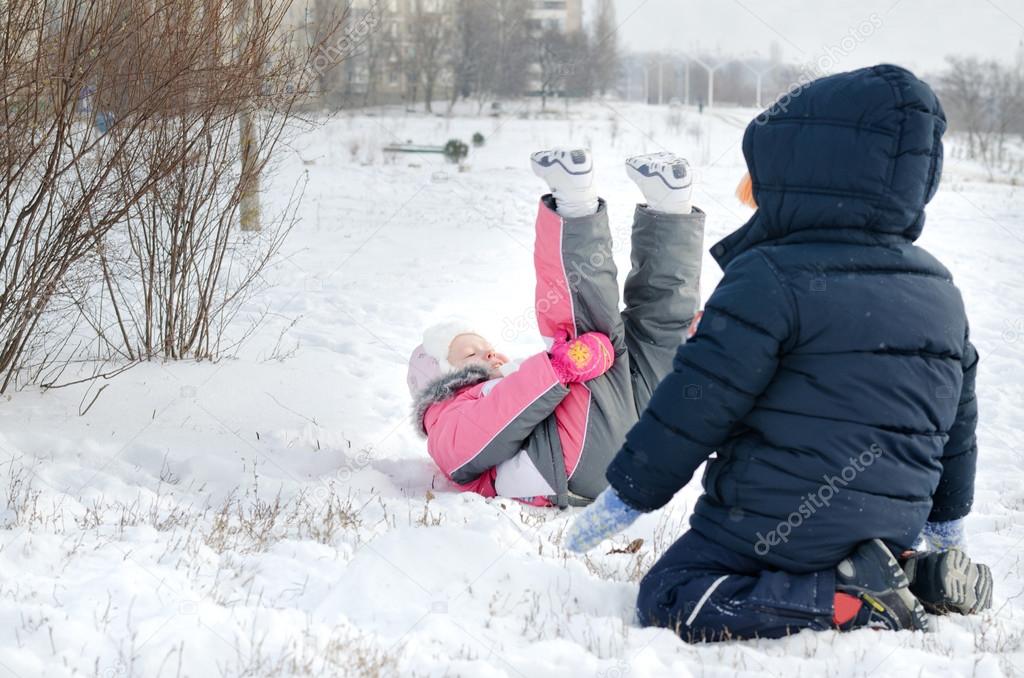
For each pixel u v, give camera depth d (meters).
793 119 2.98
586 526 3.10
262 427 5.50
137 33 5.36
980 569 3.08
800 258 2.90
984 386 7.39
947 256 13.50
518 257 12.57
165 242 6.50
